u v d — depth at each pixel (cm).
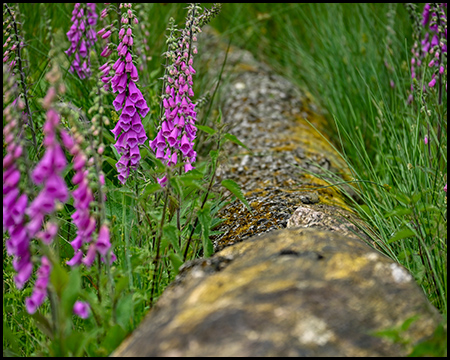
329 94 462
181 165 340
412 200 333
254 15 607
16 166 307
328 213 365
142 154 351
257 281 309
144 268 330
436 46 387
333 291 306
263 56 573
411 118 395
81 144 319
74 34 400
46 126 300
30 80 373
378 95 432
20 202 307
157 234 334
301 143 427
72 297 305
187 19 347
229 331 298
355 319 302
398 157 370
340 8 533
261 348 296
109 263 320
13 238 307
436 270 336
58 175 303
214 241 366
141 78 411
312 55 525
